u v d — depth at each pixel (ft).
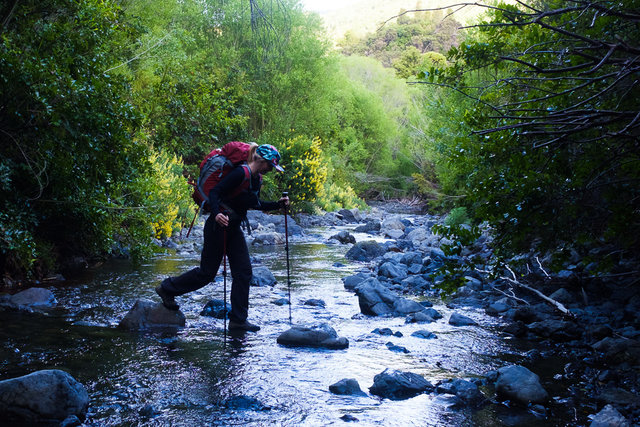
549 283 20.76
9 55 14.73
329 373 11.85
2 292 18.86
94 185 19.08
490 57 13.00
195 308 18.20
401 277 25.55
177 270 25.41
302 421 9.20
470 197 13.96
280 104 75.15
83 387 9.68
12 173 16.79
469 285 22.25
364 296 18.57
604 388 10.98
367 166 112.37
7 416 8.93
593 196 13.62
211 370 11.84
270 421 9.18
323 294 21.57
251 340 14.51
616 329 15.23
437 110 41.68
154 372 11.60
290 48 73.51
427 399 10.37
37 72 14.99
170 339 14.32
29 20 17.49
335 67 89.35
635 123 9.41
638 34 11.50
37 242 21.76
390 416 9.50
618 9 10.75
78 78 16.99
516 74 12.90
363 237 48.60
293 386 10.97
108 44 21.40
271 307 18.76
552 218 13.41
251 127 73.51
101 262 26.61
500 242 14.26
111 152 18.63
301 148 64.44
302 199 63.62
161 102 26.30
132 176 20.17
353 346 14.19
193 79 28.45
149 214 23.89
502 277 22.61
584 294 17.92
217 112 28.53
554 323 15.44
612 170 12.91
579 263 21.04
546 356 13.46
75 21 18.06
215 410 9.62
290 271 27.48
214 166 15.19
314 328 14.66
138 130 20.48
